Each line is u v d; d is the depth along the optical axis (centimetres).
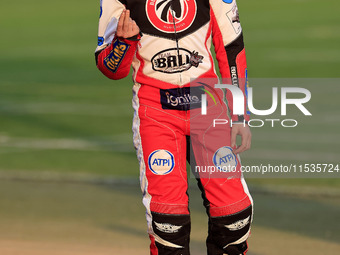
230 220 1395
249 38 8256
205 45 1402
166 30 1375
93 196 2734
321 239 2130
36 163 3366
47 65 7106
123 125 4334
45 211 2481
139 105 1399
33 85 6034
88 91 5659
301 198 2678
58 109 4919
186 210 1384
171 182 1372
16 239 2089
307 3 10500
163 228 1371
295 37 8181
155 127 1380
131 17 1385
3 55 7844
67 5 11456
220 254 1452
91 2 11669
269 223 2322
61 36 9044
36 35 9169
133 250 1989
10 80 6322
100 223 2314
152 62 1384
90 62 7206
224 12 1407
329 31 8469
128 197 2723
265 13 9931
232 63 1423
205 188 1406
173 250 1382
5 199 2670
